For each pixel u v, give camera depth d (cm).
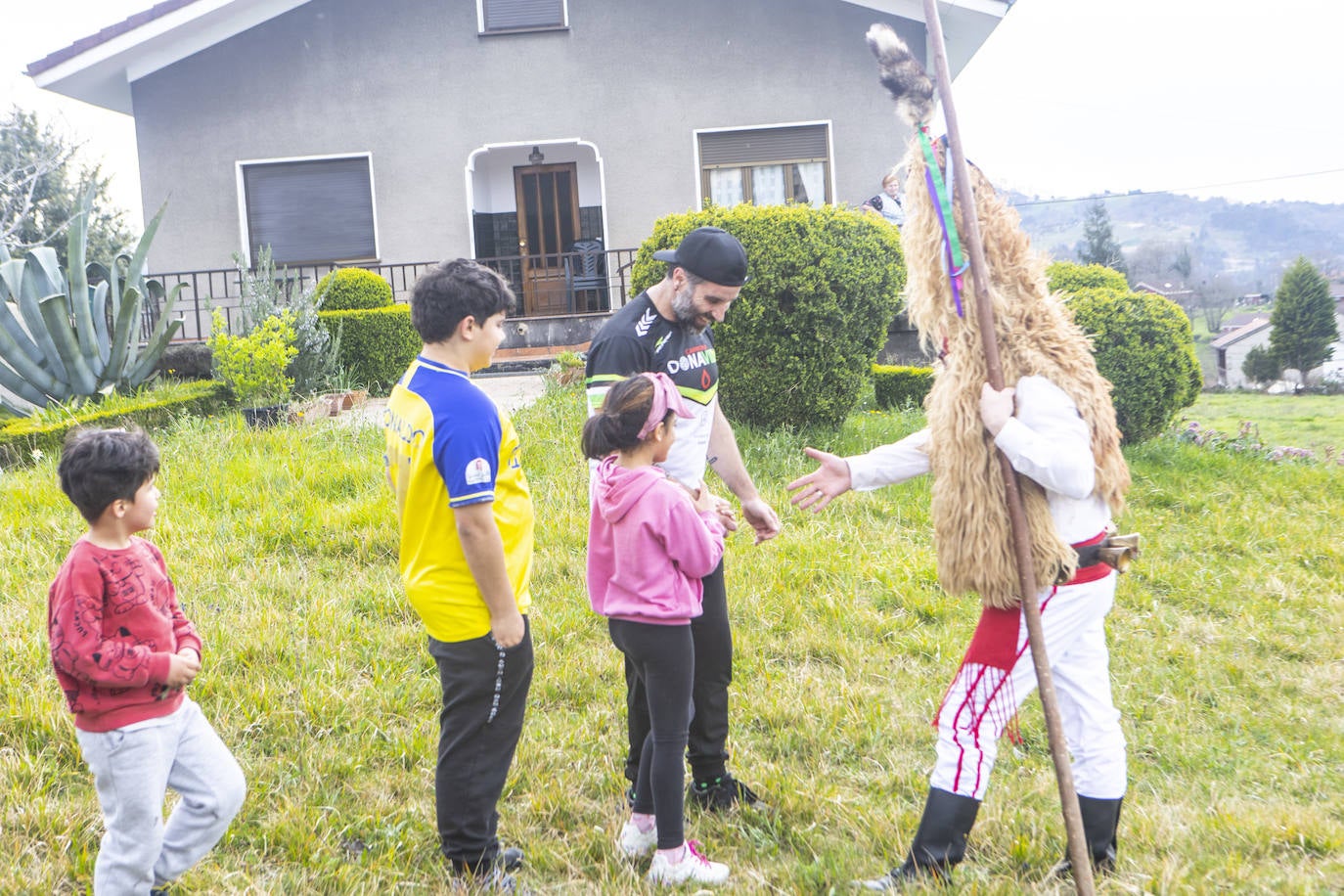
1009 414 288
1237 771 401
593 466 329
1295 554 657
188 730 288
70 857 321
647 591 309
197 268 1469
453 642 293
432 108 1460
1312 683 486
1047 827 348
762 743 411
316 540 593
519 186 1631
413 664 464
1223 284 3606
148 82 1451
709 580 340
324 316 1162
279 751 394
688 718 316
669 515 306
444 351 291
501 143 1463
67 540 588
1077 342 307
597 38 1451
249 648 461
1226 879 314
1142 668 497
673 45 1446
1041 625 286
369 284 1208
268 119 1459
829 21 1433
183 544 577
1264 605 580
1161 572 620
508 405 931
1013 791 377
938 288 307
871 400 1067
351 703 423
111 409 867
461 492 279
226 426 852
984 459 295
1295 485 818
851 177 1446
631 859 330
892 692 456
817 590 560
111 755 267
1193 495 769
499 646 290
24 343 941
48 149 2842
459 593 291
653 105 1453
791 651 496
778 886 311
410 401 291
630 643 314
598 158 1462
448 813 302
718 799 360
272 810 356
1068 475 281
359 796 366
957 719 305
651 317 344
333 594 530
